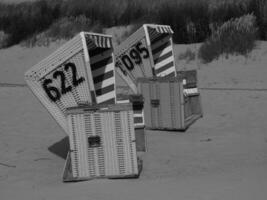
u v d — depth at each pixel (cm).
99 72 2395
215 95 3759
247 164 2016
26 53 6650
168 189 1706
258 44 5334
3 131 2973
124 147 1917
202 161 2120
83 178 1927
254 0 6075
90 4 7706
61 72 2125
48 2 8119
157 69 3269
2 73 5800
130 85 3120
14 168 2197
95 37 2186
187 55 5384
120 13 7250
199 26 6031
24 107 3719
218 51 5206
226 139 2511
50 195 1738
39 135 2850
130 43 3058
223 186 1694
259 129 2678
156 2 7212
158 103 2798
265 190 1616
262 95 3634
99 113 1908
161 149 2391
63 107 2147
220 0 6744
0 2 9206
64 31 6962
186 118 3005
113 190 1745
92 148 1922
